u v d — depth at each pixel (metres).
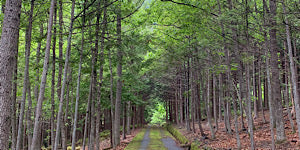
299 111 5.75
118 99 14.38
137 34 10.35
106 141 19.08
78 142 20.64
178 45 12.55
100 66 9.27
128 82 14.96
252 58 8.17
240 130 13.08
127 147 12.62
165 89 30.19
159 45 12.77
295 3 5.73
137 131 25.78
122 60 9.92
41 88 5.53
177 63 14.34
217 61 10.09
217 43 8.26
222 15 6.81
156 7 11.07
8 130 5.03
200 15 8.30
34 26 8.00
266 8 6.82
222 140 11.41
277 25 6.04
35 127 5.42
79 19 8.66
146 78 22.06
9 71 5.12
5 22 5.21
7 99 5.04
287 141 8.18
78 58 8.63
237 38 7.44
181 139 15.30
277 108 8.59
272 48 7.45
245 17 6.79
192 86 16.08
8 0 5.30
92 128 8.27
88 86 12.68
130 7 9.16
